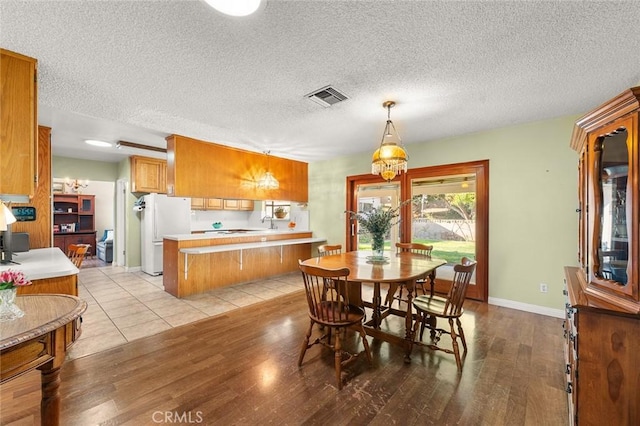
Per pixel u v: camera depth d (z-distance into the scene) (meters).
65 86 2.37
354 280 2.18
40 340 1.24
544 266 3.34
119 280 4.93
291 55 1.91
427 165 4.23
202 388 1.94
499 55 1.91
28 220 3.30
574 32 1.65
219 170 4.41
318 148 4.65
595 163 1.68
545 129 3.30
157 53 1.89
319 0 1.40
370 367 2.22
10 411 1.70
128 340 2.65
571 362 1.62
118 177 6.12
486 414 1.70
